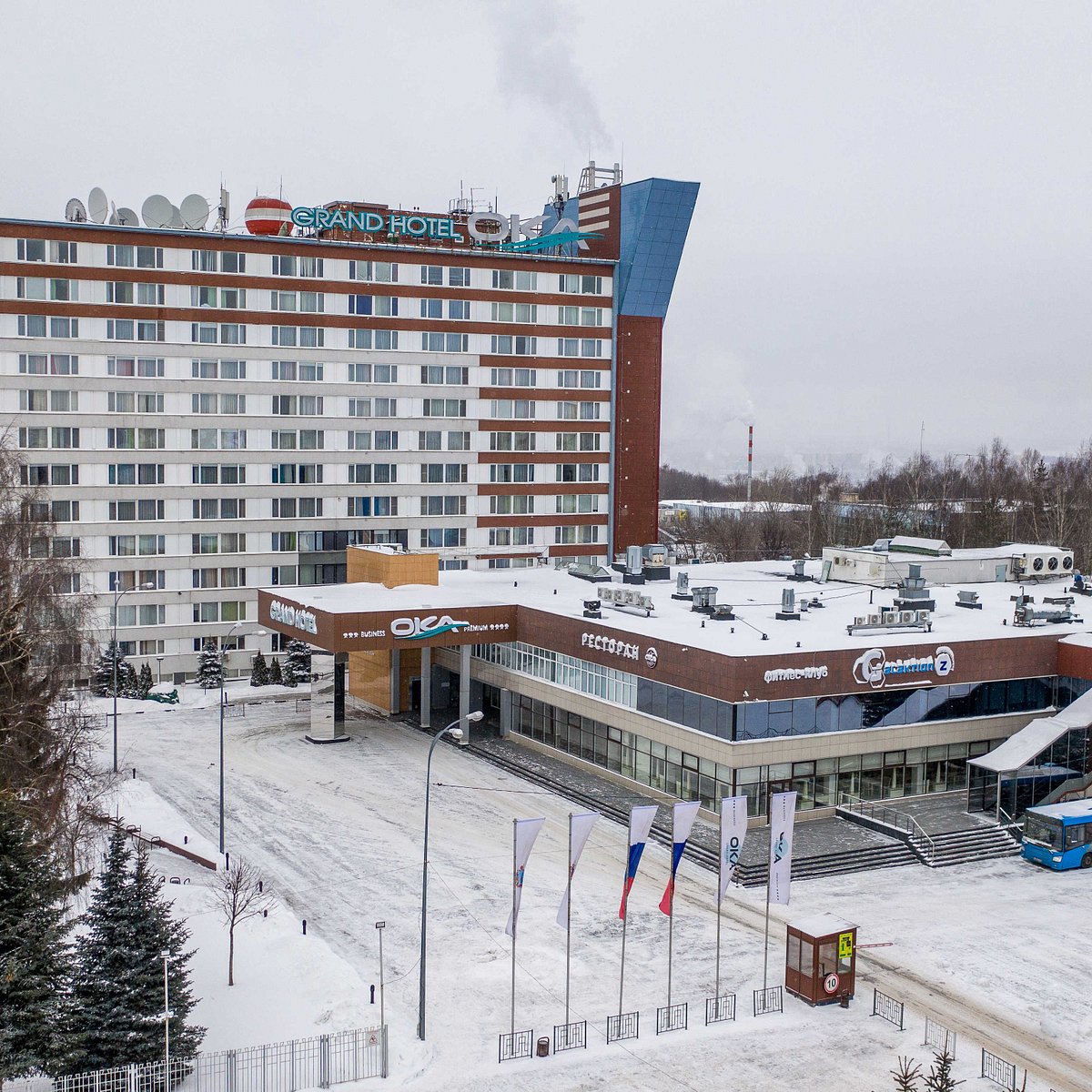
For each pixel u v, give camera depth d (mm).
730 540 175500
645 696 70125
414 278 115812
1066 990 46438
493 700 88938
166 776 74188
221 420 110312
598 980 46844
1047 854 59969
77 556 93438
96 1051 36969
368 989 45156
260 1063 38969
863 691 66188
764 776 64125
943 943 50594
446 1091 38594
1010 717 71312
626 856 60438
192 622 110875
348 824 65125
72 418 105562
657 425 126500
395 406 116250
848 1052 41562
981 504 177875
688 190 118688
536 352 120875
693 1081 39500
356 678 98625
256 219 112750
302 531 114000
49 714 52188
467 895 55281
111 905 38156
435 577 94438
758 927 52312
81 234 104562
